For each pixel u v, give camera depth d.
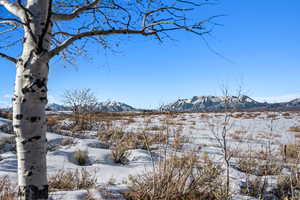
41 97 1.84
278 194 3.87
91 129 11.50
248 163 5.04
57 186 3.66
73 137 8.70
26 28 1.89
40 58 1.80
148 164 5.50
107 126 10.84
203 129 13.02
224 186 3.59
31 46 1.84
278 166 4.94
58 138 8.09
